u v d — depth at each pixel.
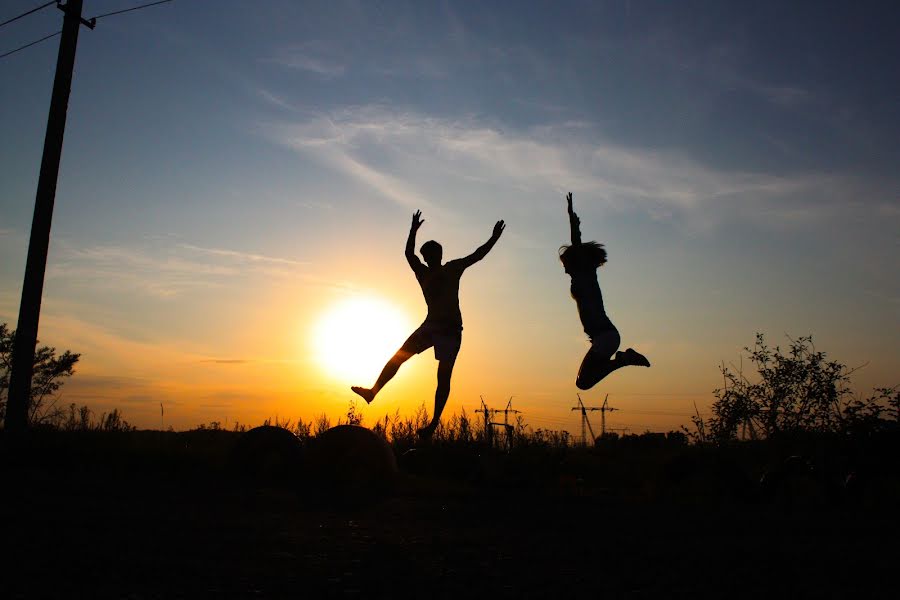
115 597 4.95
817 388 16.44
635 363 7.81
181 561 6.07
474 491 13.02
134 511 8.63
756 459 16.48
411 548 7.08
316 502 10.47
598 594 5.49
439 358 8.24
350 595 5.24
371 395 8.27
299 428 18.55
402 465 15.91
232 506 9.59
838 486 12.64
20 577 5.33
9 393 14.44
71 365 19.55
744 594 5.61
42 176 15.43
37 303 14.98
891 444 13.13
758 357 17.36
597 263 8.21
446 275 8.52
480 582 5.75
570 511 10.55
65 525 7.45
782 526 9.32
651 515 10.30
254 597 5.10
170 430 19.00
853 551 7.55
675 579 6.04
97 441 14.97
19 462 13.20
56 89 15.79
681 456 14.10
